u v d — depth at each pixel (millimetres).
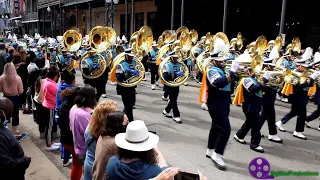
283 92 7574
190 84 14648
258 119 6406
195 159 5984
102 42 9688
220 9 24484
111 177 2318
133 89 7402
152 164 2354
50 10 36312
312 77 7020
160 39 14867
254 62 5809
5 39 28375
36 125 7781
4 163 2969
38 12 43281
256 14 22359
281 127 8047
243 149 6617
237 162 5914
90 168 3336
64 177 4961
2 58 9914
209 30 25812
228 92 5617
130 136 2375
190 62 14883
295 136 7594
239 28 23641
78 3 30016
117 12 31859
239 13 23484
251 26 22812
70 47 11367
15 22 56781
